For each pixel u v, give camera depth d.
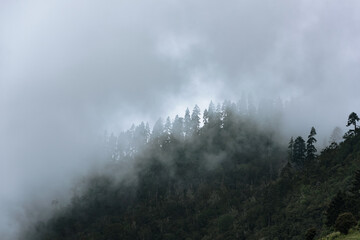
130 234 116.94
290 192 104.12
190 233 112.62
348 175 91.56
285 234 84.06
